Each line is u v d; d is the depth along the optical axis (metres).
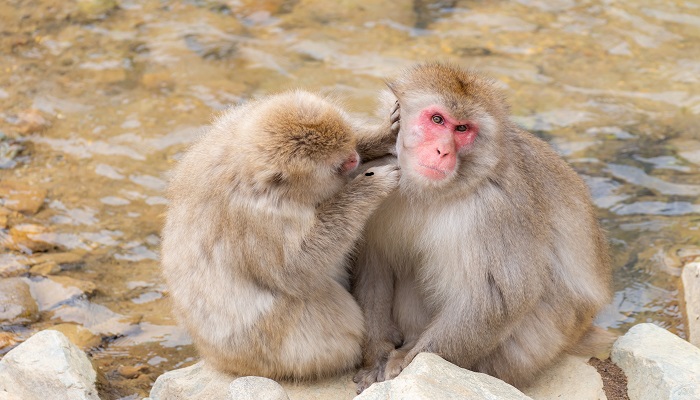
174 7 11.73
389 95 5.81
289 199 5.28
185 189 5.77
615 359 5.98
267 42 11.01
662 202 8.59
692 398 5.30
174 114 9.86
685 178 8.88
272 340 5.61
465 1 11.78
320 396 5.69
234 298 5.58
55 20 11.48
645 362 5.71
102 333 7.23
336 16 11.49
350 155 5.40
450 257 5.38
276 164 5.20
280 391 5.25
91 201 8.74
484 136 5.13
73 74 10.52
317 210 5.39
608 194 8.69
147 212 8.62
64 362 5.95
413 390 4.78
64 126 9.73
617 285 7.67
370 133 5.72
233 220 5.42
